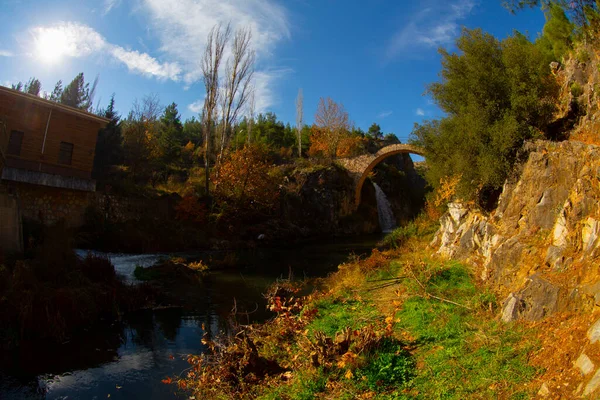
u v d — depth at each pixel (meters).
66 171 22.91
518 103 10.52
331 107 55.16
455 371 5.23
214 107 34.53
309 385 5.77
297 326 8.41
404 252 15.75
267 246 28.91
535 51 11.79
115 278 13.42
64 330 9.77
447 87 12.85
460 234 11.91
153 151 38.75
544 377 4.42
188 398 6.72
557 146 8.34
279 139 63.56
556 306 5.63
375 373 5.70
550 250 6.74
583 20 10.11
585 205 6.44
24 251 13.95
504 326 6.10
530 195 8.60
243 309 12.20
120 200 26.61
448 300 8.10
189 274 16.92
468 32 12.29
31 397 6.95
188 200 29.36
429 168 15.38
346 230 40.97
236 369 6.80
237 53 35.03
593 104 9.29
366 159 44.59
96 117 23.92
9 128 20.61
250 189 32.41
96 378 7.68
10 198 13.66
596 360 3.92
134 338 9.83
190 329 10.52
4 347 8.95
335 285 13.00
